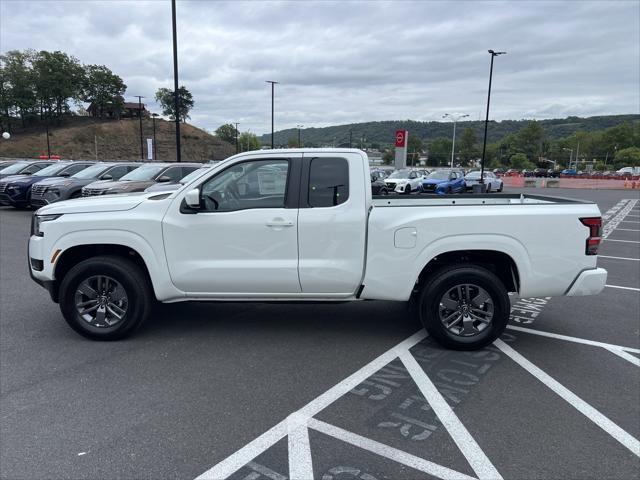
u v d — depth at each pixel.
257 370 4.15
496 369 4.23
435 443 3.07
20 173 19.30
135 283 4.69
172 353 4.52
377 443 3.06
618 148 139.88
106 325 4.78
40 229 4.70
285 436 3.13
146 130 110.88
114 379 3.95
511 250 4.43
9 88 106.25
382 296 4.60
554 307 6.16
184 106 130.75
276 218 4.52
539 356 4.53
